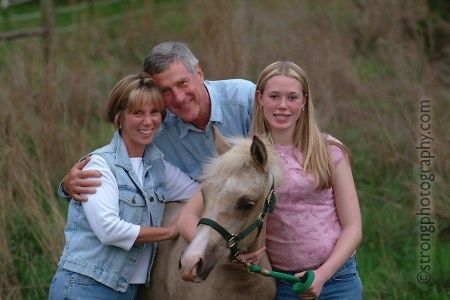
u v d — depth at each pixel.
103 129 8.95
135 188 4.77
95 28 12.36
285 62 4.62
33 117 8.50
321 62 10.45
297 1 13.80
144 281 4.88
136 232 4.58
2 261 6.64
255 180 4.12
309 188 4.55
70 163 7.90
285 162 4.61
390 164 8.53
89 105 9.36
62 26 13.79
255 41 11.52
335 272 4.57
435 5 11.06
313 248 4.59
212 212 4.05
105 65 11.44
